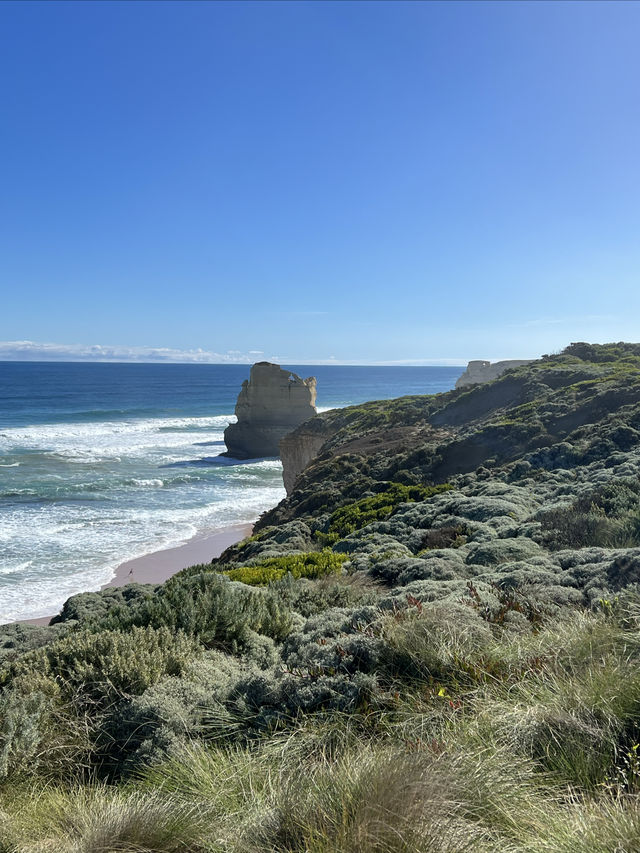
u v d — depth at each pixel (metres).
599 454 19.33
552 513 12.48
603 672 3.90
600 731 3.35
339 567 12.70
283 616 7.20
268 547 19.09
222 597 7.23
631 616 4.66
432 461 25.14
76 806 3.57
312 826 2.78
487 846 2.59
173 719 4.64
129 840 3.06
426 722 3.86
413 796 2.75
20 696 5.07
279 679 4.87
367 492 24.16
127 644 5.84
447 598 6.16
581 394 28.12
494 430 25.67
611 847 2.46
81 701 5.16
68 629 8.95
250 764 3.69
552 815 2.77
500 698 3.97
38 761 4.36
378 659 4.89
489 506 15.04
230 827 3.10
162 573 25.88
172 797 3.45
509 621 5.45
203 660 5.88
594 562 7.93
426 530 14.76
